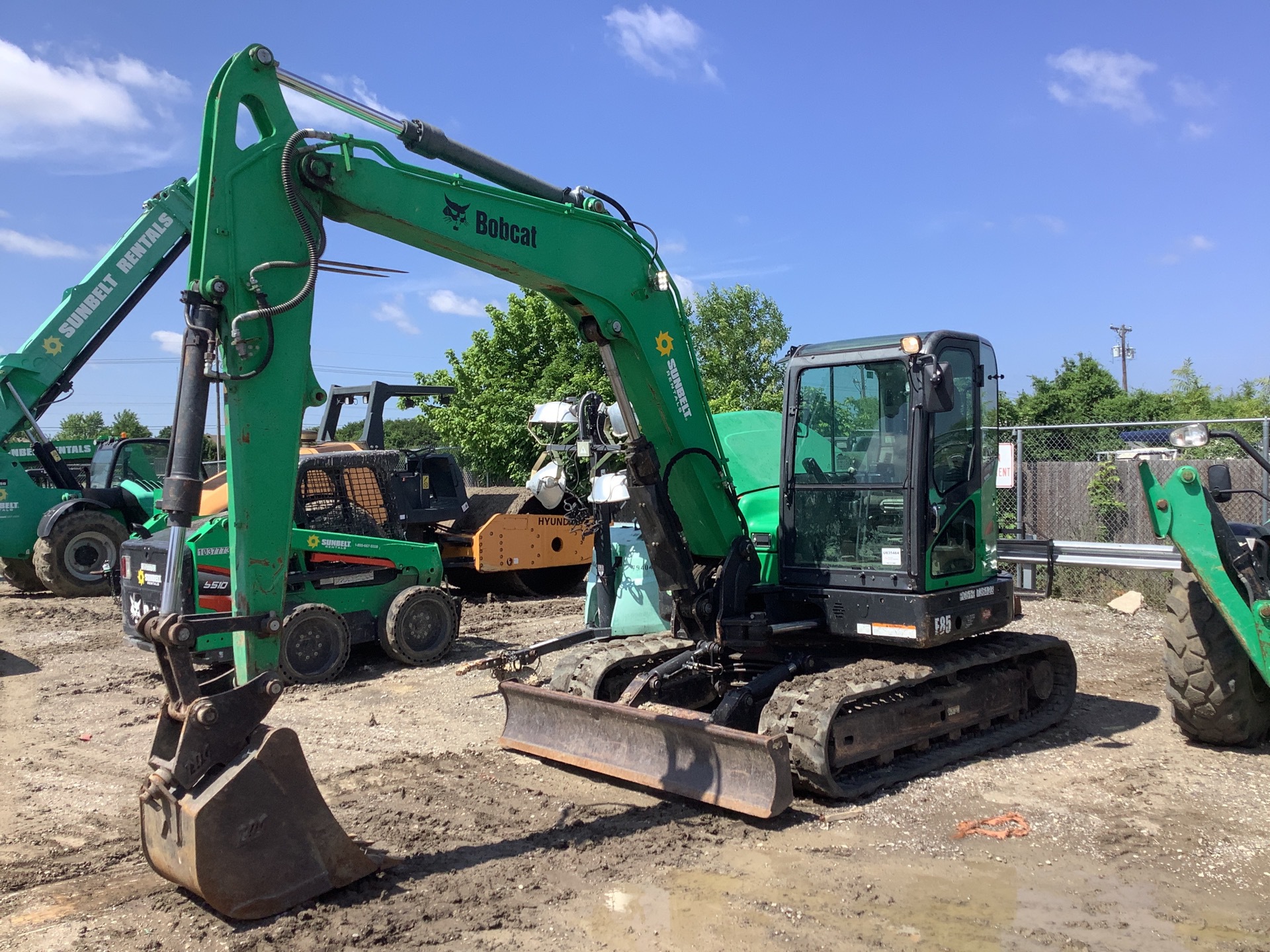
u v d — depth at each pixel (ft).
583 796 18.11
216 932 12.71
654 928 12.86
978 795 18.06
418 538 39.75
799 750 17.17
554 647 22.04
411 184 15.58
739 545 20.15
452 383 67.82
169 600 13.44
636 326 18.85
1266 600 18.52
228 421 13.91
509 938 12.59
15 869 14.97
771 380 95.14
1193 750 20.77
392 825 16.51
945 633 19.07
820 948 12.30
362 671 29.50
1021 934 12.65
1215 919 13.07
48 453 48.65
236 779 12.87
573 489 21.86
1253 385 108.47
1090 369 96.94
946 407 17.94
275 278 14.33
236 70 14.05
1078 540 39.47
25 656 32.76
